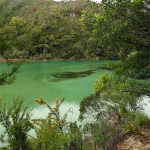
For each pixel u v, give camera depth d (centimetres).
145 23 364
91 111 583
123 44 419
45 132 224
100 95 590
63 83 1875
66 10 14338
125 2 358
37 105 995
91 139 340
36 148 227
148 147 254
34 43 8062
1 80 319
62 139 224
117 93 502
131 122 353
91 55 8594
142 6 351
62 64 5256
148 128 327
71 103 1055
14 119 287
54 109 462
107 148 263
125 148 263
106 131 292
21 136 253
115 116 471
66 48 8750
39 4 15525
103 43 426
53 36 8881
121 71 460
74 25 10700
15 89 1509
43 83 1862
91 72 3023
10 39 315
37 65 4781
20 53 4106
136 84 481
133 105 510
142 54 405
